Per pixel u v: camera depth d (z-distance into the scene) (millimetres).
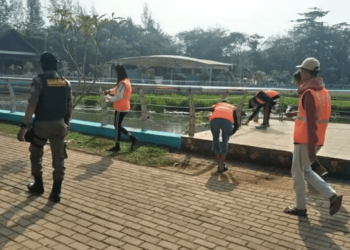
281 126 9391
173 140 7336
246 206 4395
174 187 5070
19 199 4555
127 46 62469
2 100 19203
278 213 4188
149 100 21703
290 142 6809
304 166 4059
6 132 8875
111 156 6734
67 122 4797
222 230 3734
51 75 4461
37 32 60188
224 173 5781
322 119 4012
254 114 9648
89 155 6824
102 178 5438
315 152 3965
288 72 71938
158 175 5633
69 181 5273
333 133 8281
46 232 3650
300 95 4000
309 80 3998
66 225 3818
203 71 52906
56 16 13328
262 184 5250
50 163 6223
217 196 4730
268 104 9086
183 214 4133
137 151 7039
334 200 3912
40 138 4496
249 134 7895
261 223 3914
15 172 5680
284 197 4711
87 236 3574
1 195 4691
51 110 4438
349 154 5863
